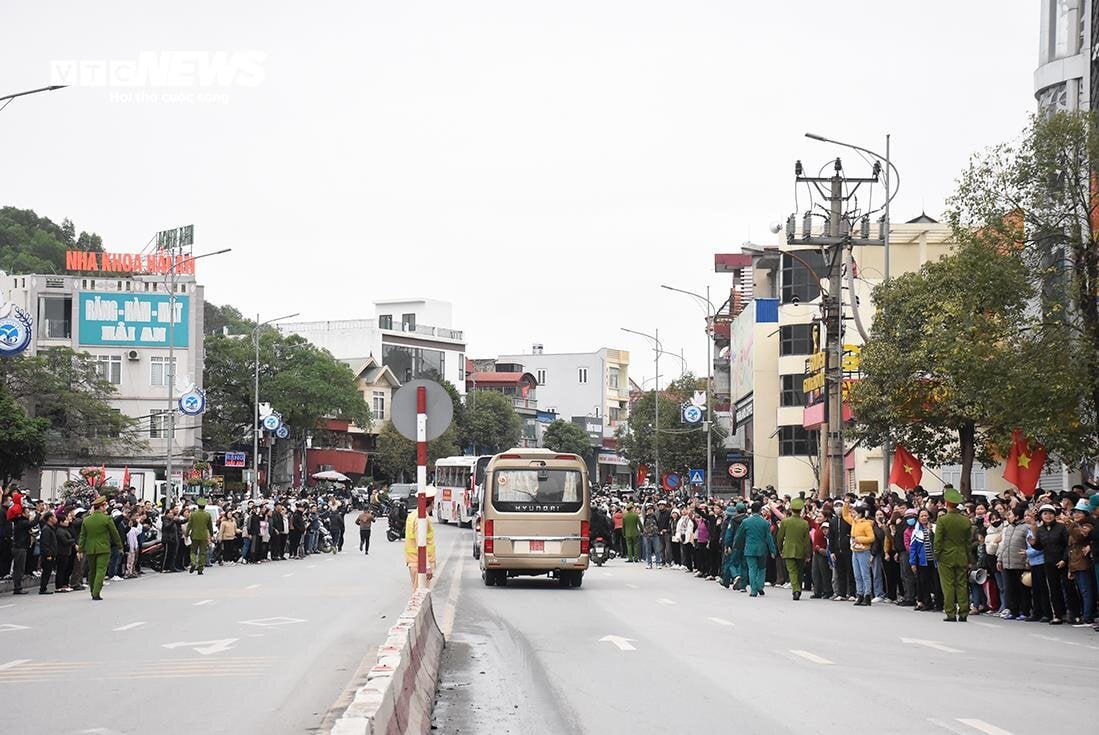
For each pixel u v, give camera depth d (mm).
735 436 89250
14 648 17562
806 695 12906
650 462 93000
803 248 70875
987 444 36688
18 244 120500
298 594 27891
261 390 97000
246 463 93562
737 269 97375
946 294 36594
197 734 10734
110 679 14289
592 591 28938
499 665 15375
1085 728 11000
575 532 29312
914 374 35750
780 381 71500
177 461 81875
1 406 47438
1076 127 26719
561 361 167500
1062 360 25750
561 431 145750
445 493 76938
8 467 47906
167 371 84750
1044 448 29938
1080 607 21734
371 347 123375
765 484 76188
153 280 87625
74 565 30344
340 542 53156
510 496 29391
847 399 38719
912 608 25078
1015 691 13289
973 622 22031
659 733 10789
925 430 39000
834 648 17328
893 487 55719
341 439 112938
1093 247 26516
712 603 25625
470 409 129500
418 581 17234
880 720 11375
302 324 126312
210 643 17922
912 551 24547
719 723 11250
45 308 84062
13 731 10953
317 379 98375
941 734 10680
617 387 170875
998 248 27906
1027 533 22469
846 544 27312
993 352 27469
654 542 41750
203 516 37219
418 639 12602
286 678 14234
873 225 45531
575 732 10867
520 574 32438
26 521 29031
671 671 14789
